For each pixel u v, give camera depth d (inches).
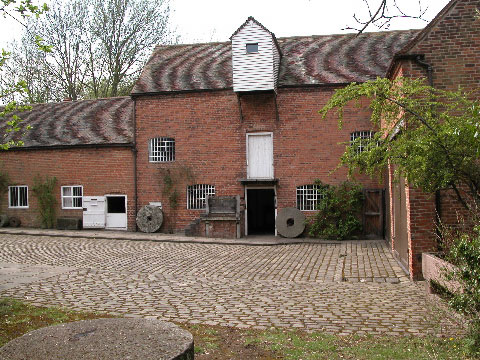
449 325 264.1
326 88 786.8
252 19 777.6
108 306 327.6
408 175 305.7
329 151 784.9
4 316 293.6
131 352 169.9
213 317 297.7
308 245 697.0
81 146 887.1
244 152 816.3
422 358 212.2
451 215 409.1
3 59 333.7
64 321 283.6
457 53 433.4
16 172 935.7
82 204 891.4
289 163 797.9
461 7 434.3
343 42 911.7
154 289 388.8
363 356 217.6
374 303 332.2
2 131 983.0
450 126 273.9
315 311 312.0
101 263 528.7
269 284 412.5
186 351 174.4
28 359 163.8
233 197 789.9
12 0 286.4
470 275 211.2
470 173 292.2
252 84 775.7
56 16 1197.1
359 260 536.4
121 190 871.1
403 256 471.8
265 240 744.3
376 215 757.9
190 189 842.2
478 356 207.9
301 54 893.2
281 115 801.6
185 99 840.9
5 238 773.3
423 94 387.2
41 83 1253.1
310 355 221.0
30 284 406.0
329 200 754.8
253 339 246.4
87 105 1026.7
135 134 862.5
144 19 1293.1
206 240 737.0
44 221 913.5
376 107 313.4
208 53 965.8
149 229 839.1
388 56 831.1
